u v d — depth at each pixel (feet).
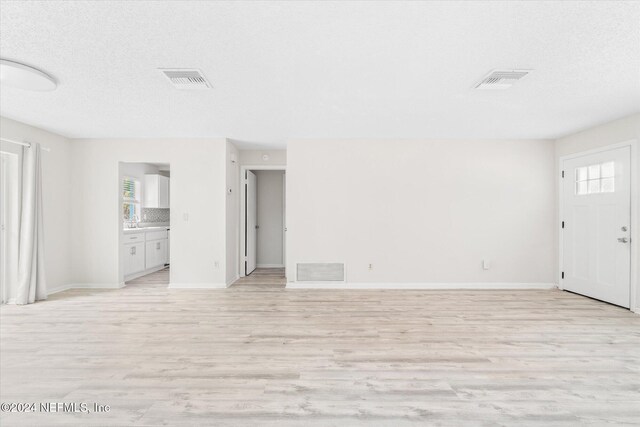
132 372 7.77
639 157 12.64
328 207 17.24
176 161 17.13
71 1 6.00
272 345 9.41
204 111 12.60
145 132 15.88
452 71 9.08
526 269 17.13
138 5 6.14
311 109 12.39
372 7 6.24
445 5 6.19
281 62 8.55
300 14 6.47
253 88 10.28
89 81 9.71
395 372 7.81
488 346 9.36
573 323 11.37
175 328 10.84
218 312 12.69
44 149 14.70
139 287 17.25
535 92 10.60
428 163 17.21
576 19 6.63
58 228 16.22
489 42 7.55
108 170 17.04
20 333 10.32
